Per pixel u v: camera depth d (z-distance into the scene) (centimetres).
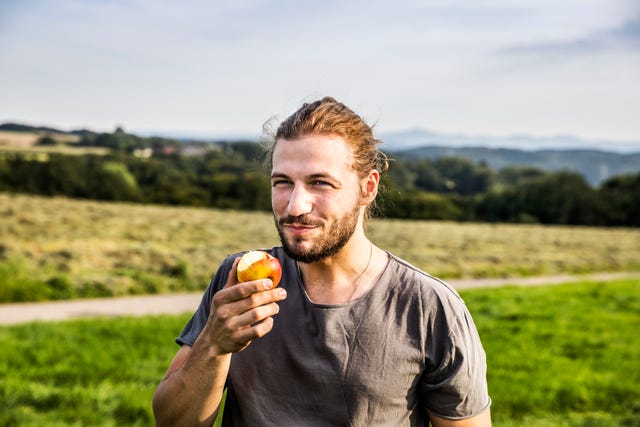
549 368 870
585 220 7938
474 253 3089
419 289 182
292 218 170
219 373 170
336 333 177
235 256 204
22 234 2578
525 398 727
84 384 739
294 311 183
